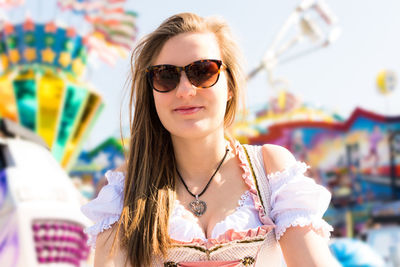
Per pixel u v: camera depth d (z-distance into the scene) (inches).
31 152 94.0
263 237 51.8
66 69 396.2
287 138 815.7
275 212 53.6
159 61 55.2
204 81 52.6
